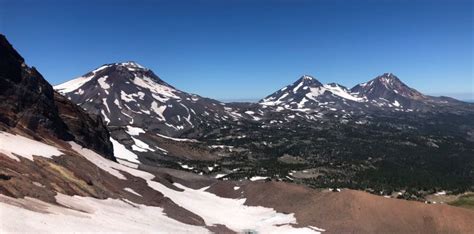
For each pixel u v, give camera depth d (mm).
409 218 64812
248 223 74812
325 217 69375
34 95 80375
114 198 61062
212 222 71188
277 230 68562
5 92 74062
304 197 79875
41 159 57406
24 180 46375
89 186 59062
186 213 70938
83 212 46906
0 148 53625
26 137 70312
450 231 61750
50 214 40156
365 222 65625
